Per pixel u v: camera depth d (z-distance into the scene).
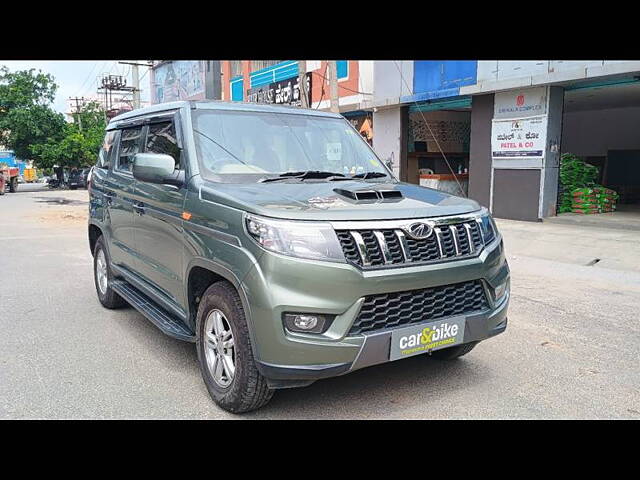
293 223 3.04
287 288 2.98
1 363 4.41
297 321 3.00
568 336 5.11
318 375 3.01
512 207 13.12
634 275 7.70
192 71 30.67
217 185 3.69
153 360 4.47
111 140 5.93
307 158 4.40
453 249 3.44
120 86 40.41
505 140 13.07
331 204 3.30
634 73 10.52
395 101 15.67
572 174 13.50
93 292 6.89
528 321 5.58
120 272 5.35
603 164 19.02
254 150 4.21
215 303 3.46
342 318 3.02
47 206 22.20
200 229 3.57
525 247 9.88
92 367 4.32
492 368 4.30
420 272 3.21
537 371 4.25
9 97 39.38
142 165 3.89
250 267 3.08
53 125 41.03
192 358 4.52
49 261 9.14
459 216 3.57
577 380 4.08
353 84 17.67
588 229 11.19
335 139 4.73
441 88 14.41
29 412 3.54
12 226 14.67
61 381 4.04
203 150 4.01
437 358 4.41
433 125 17.28
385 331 3.13
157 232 4.29
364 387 3.91
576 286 7.12
